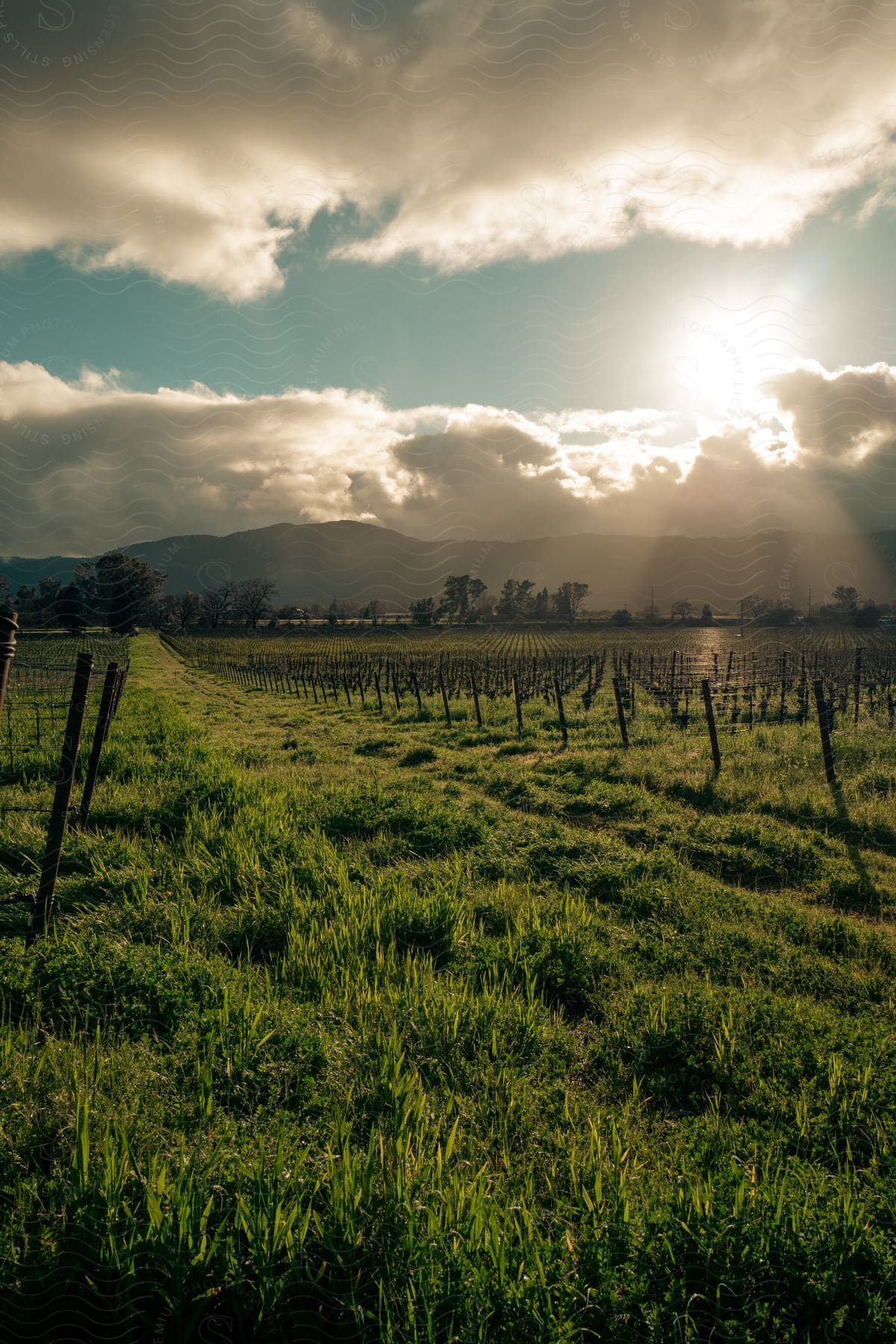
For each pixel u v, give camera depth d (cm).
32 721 1967
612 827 1175
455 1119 430
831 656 4969
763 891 930
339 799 1214
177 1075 434
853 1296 299
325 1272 299
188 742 1672
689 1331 281
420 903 736
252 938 686
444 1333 279
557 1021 572
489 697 3234
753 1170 376
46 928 623
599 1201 351
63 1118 373
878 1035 547
